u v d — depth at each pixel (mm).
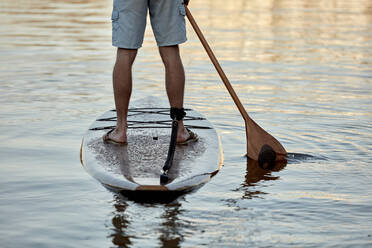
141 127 6141
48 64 10750
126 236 3652
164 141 5691
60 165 5203
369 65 11164
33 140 6020
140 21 5457
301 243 3557
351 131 6535
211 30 16406
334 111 7516
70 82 9195
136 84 9211
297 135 6371
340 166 5289
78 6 22750
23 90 8500
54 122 6758
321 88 9023
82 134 6305
